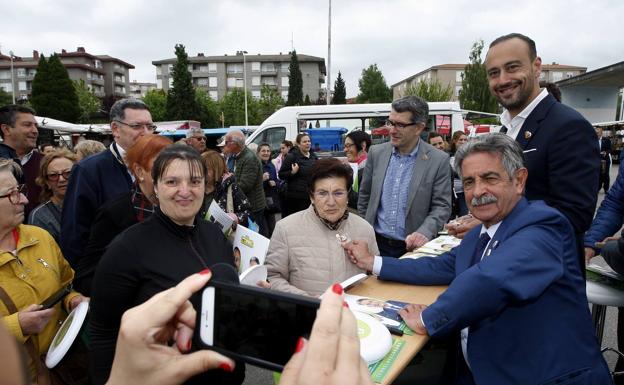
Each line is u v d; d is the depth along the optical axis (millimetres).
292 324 703
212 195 3678
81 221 2352
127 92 89188
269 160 6801
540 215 1559
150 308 640
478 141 1667
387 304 1645
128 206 2057
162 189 1557
